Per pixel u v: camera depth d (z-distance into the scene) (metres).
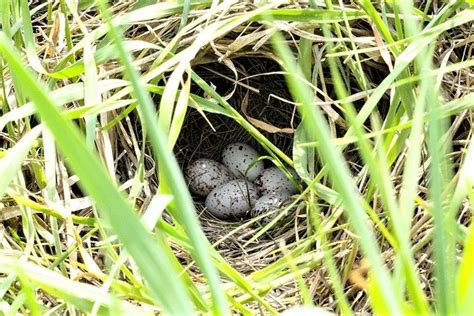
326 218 0.22
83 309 0.14
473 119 0.22
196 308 0.17
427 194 0.21
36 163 0.21
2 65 0.22
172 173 0.08
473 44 0.23
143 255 0.08
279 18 0.22
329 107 0.23
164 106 0.18
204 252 0.08
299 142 0.23
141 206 0.23
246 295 0.19
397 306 0.08
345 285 0.21
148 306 0.19
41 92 0.07
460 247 0.19
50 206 0.19
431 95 0.09
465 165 0.12
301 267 0.21
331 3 0.23
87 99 0.20
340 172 0.08
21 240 0.22
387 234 0.12
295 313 0.08
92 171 0.07
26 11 0.21
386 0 0.21
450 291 0.09
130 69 0.08
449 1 0.22
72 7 0.22
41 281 0.14
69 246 0.20
